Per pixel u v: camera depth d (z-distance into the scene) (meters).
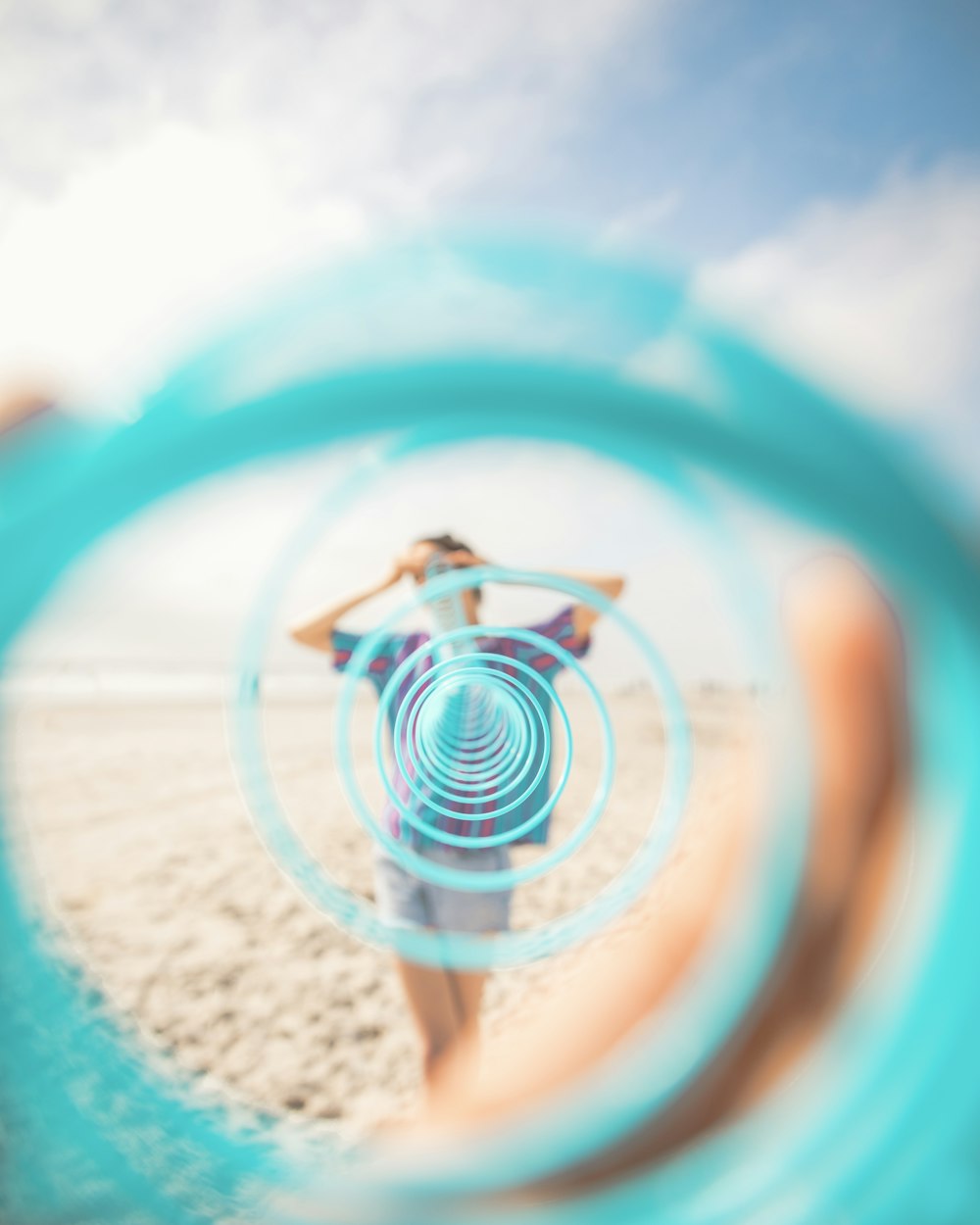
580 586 2.87
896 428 0.53
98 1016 0.86
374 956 4.39
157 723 14.38
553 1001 0.72
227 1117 0.85
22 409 0.63
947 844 0.52
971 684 0.50
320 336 0.61
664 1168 0.58
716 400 0.55
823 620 0.54
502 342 0.58
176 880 5.59
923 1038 0.52
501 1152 0.63
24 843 0.93
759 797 0.56
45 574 0.61
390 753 3.50
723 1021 0.57
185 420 0.59
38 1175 0.71
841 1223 0.53
